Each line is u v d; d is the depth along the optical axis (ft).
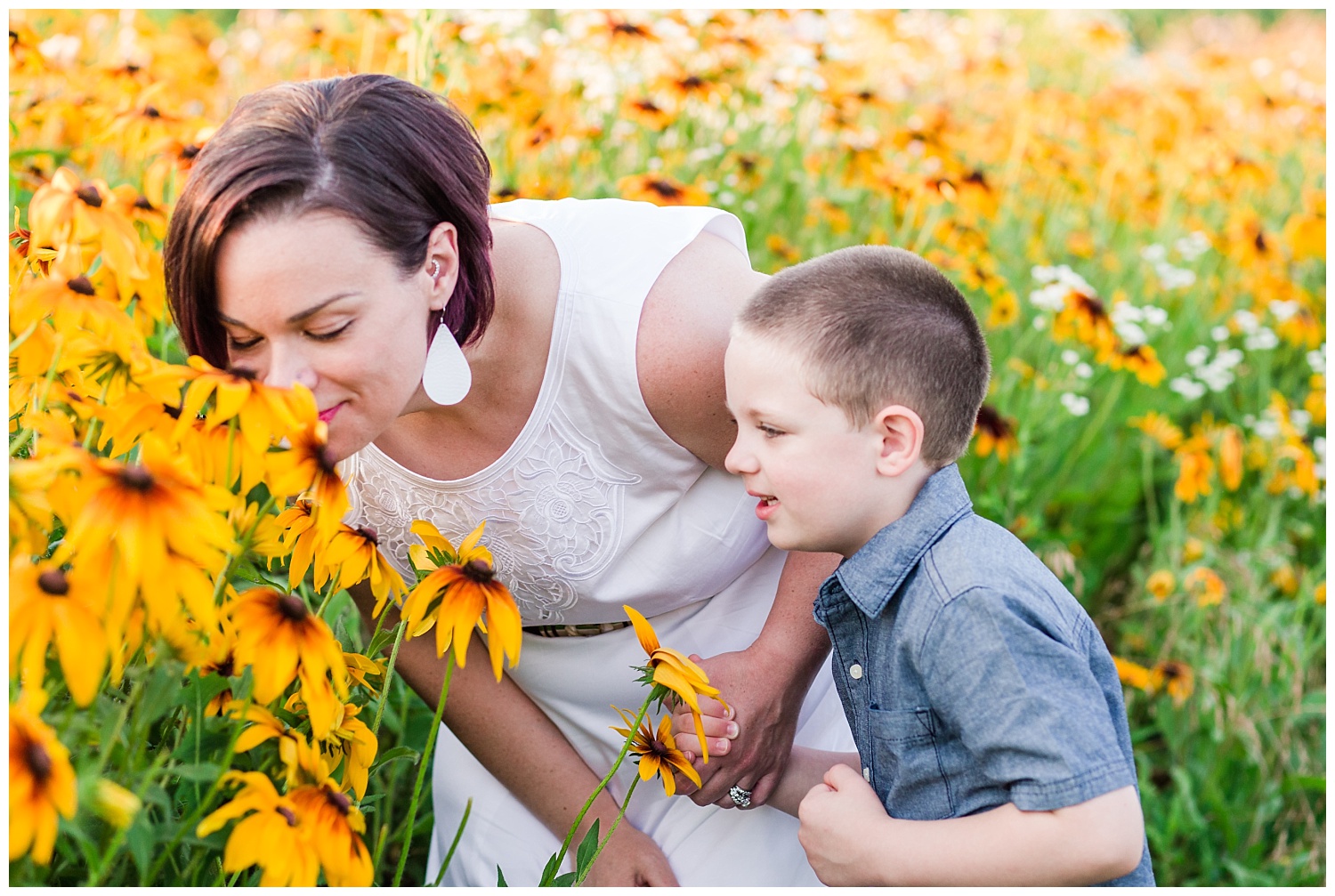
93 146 6.61
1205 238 10.85
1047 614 3.35
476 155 3.61
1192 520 8.94
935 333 3.55
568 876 3.39
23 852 2.19
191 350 3.31
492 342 3.90
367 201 3.13
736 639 4.60
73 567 2.68
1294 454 8.47
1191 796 6.77
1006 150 11.93
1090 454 9.50
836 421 3.51
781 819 4.52
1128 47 17.79
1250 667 7.48
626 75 9.32
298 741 2.80
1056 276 8.61
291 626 2.81
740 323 3.65
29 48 6.86
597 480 4.11
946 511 3.61
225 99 9.47
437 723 3.15
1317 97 13.51
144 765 2.79
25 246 3.85
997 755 3.23
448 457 4.13
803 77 9.48
